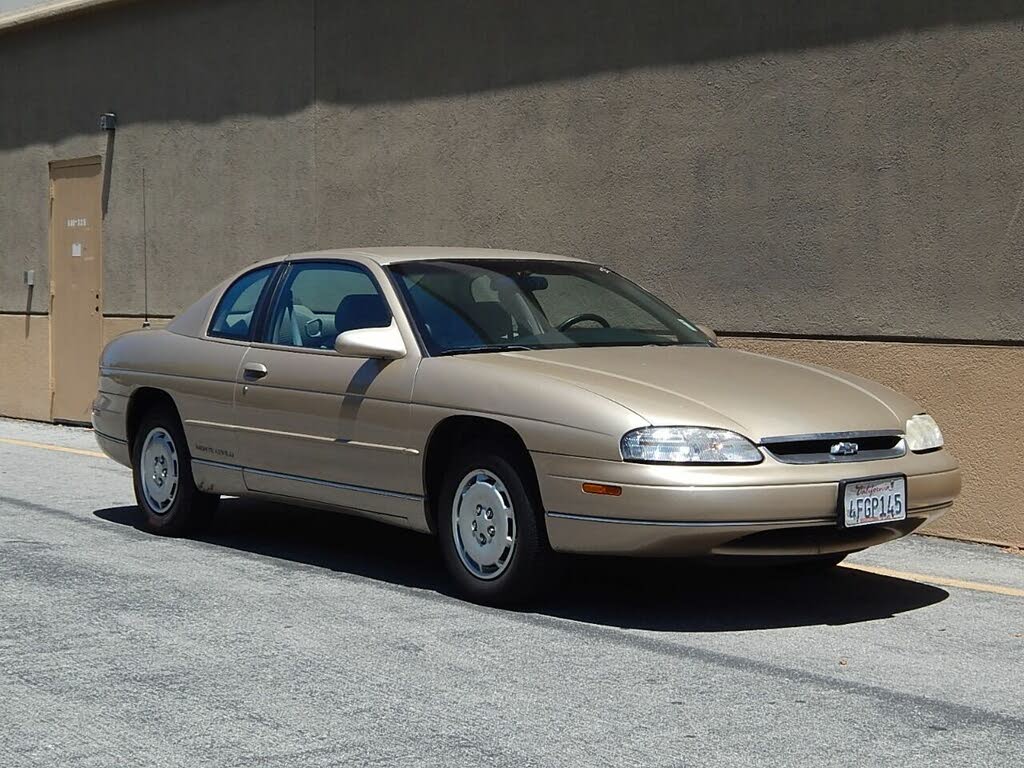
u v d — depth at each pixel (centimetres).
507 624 614
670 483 578
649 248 984
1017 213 800
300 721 478
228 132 1320
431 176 1137
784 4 902
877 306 864
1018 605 669
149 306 1412
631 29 988
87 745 453
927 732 473
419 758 441
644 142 984
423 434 661
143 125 1410
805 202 896
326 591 677
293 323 756
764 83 914
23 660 550
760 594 684
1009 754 452
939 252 834
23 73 1552
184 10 1358
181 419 799
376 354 676
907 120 845
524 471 627
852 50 869
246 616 625
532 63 1055
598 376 633
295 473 732
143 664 546
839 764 439
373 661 553
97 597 659
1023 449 803
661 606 653
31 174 1546
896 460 626
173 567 732
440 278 724
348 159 1207
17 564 735
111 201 1451
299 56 1248
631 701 503
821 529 604
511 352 684
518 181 1069
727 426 593
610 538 592
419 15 1139
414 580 705
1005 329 808
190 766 434
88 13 1459
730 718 485
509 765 436
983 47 810
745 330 931
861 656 571
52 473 1099
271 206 1282
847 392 658
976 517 823
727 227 938
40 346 1535
